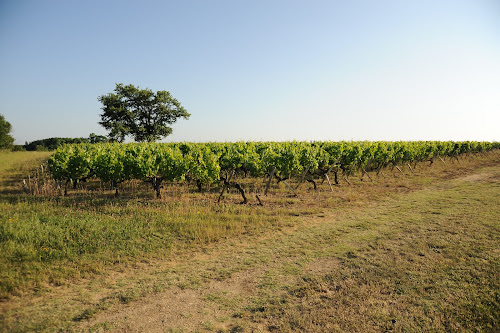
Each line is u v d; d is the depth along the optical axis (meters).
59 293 5.14
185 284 5.49
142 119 49.84
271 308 4.66
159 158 12.40
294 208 11.09
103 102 47.34
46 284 5.41
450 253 6.47
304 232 8.42
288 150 15.34
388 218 9.60
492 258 6.06
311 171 16.14
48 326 4.16
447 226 8.38
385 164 21.45
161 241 7.58
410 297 4.83
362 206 11.52
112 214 9.30
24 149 62.41
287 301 4.86
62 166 12.28
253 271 6.04
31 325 4.15
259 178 17.14
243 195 11.67
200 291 5.26
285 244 7.50
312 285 5.37
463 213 9.64
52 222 8.09
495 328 4.03
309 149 16.11
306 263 6.34
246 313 4.53
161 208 10.24
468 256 6.27
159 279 5.71
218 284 5.52
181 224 8.66
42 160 27.61
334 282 5.42
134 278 5.76
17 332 3.98
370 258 6.45
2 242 6.63
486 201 11.26
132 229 8.09
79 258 6.45
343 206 11.52
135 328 4.18
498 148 45.16
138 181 16.16
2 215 8.31
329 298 4.90
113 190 13.82
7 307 4.61
